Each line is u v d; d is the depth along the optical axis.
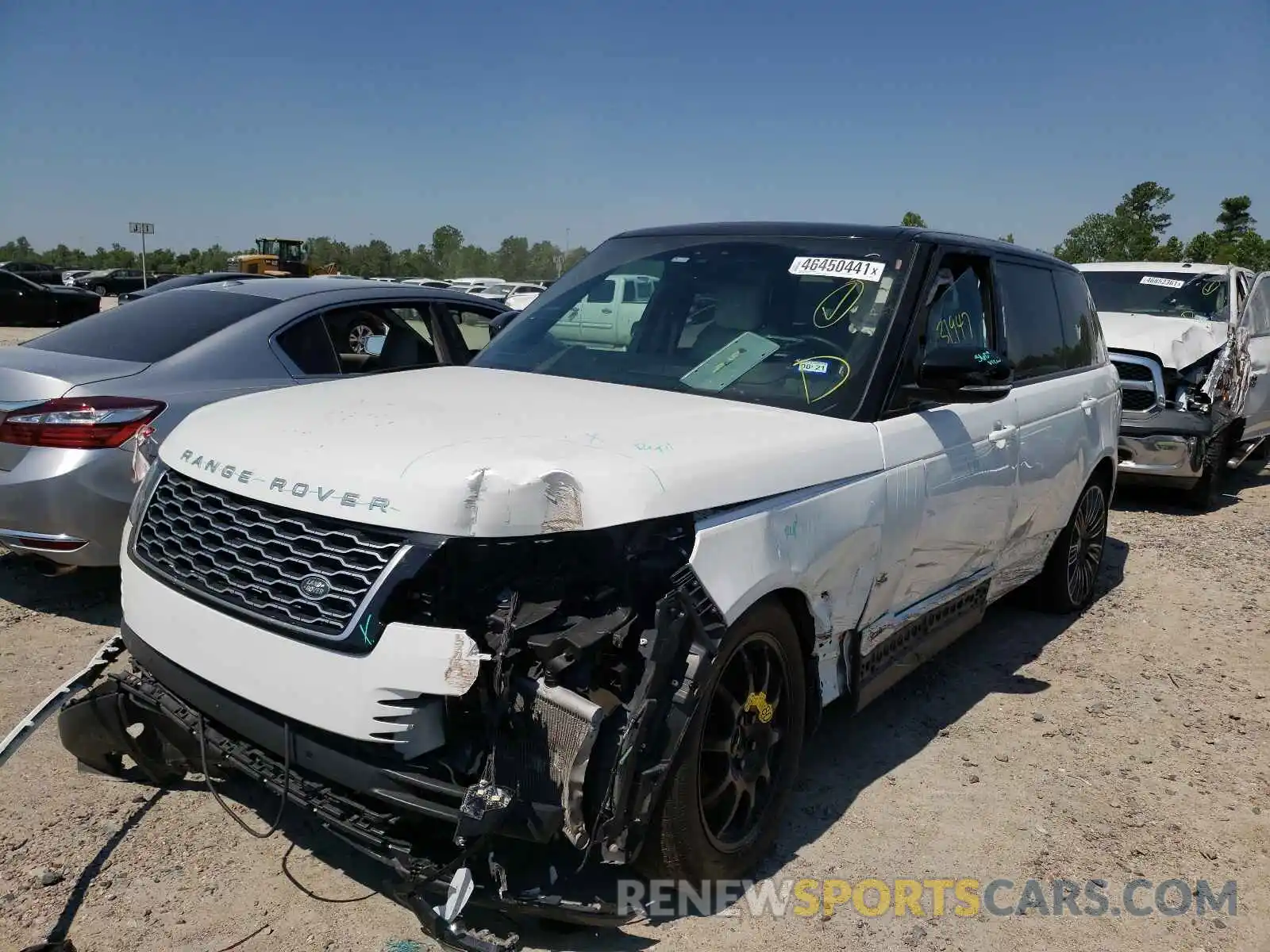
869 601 3.45
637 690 2.47
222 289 6.12
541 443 2.65
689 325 3.90
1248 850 3.49
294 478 2.60
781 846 3.34
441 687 2.32
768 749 3.09
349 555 2.46
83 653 4.58
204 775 3.14
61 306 27.61
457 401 3.18
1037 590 5.85
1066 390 5.09
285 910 2.86
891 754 4.06
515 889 2.59
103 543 4.82
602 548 2.54
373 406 3.06
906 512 3.50
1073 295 5.62
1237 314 9.49
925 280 3.87
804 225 4.25
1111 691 4.84
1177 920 3.08
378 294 6.30
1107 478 5.97
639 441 2.78
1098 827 3.59
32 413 4.71
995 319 4.53
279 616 2.54
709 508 2.69
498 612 2.41
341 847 3.17
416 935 2.77
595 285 4.32
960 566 4.14
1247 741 4.35
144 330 5.57
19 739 2.93
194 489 2.87
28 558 5.83
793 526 2.95
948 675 4.94
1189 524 8.53
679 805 2.68
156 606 2.84
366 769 2.42
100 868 3.01
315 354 5.78
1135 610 6.09
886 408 3.52
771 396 3.53
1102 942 2.96
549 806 2.42
